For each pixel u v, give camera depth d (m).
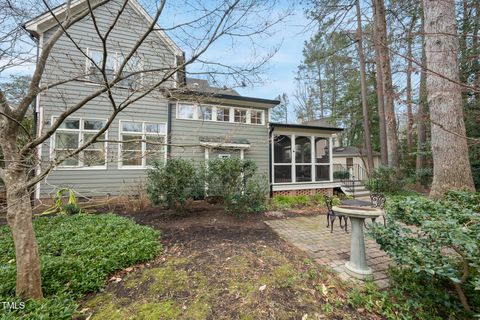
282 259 3.16
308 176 11.02
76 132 7.14
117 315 2.10
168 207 5.81
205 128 8.91
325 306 2.20
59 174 6.91
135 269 2.99
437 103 5.01
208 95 3.55
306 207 7.39
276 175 10.34
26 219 2.15
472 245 1.70
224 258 3.13
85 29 6.81
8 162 2.11
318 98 23.73
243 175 6.16
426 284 2.40
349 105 18.75
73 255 3.03
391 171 9.84
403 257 2.13
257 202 6.14
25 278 2.10
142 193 7.04
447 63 4.70
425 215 2.15
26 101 2.17
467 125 8.52
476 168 8.90
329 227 5.11
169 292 2.43
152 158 6.56
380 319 2.10
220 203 6.94
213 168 6.00
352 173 14.76
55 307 2.03
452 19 4.55
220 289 2.44
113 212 6.12
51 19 6.14
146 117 8.08
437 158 5.09
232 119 9.41
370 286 2.52
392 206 2.50
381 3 8.97
